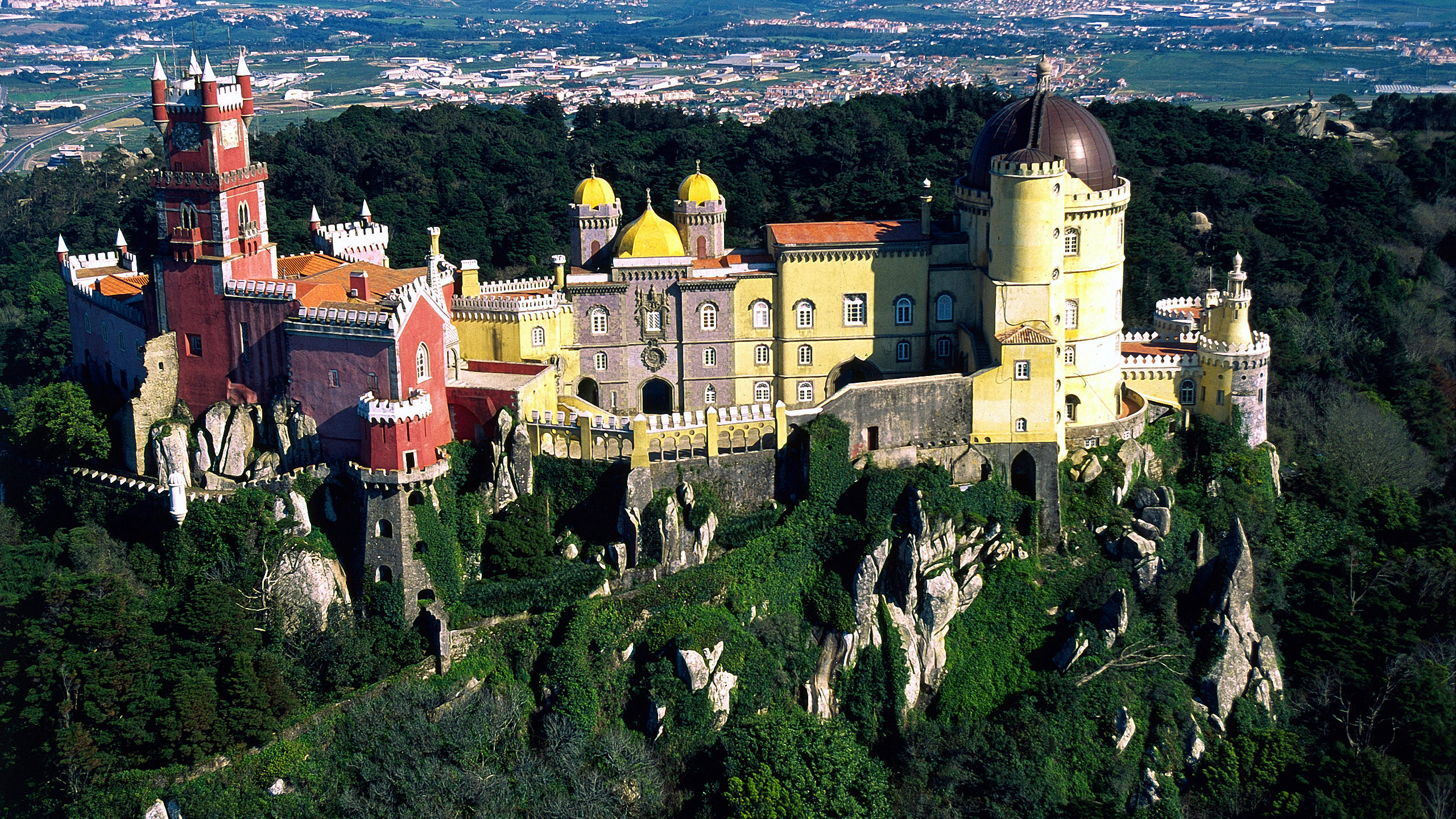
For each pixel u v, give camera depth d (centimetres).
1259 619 13512
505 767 11512
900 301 14450
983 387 13500
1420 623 13838
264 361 12619
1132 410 14675
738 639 12400
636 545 12556
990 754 12275
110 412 13312
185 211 12625
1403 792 12181
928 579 12838
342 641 11569
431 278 13675
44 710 10988
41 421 13100
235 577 11775
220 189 12469
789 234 14525
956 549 13075
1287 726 13100
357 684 11612
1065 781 12388
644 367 14625
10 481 13425
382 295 12925
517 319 13912
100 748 10944
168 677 11094
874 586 12794
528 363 13625
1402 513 14850
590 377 14588
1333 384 16825
